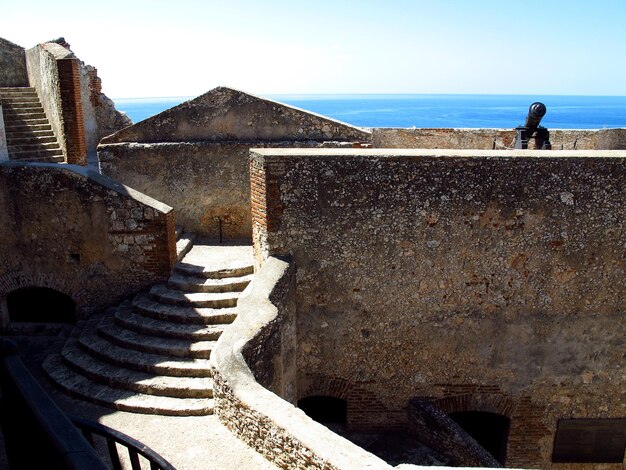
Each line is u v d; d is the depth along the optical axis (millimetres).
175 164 12344
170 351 9047
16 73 18188
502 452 10781
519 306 9664
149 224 10414
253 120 12359
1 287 10977
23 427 3277
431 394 10195
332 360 10055
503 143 15195
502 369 10023
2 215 10617
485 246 9383
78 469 2594
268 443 6402
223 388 7094
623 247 9320
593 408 10211
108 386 8789
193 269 10570
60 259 10789
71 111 14141
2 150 11289
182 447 7227
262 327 7535
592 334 9805
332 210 9273
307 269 9555
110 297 10859
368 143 12352
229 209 12609
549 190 9070
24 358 10086
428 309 9742
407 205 9234
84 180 10305
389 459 9742
